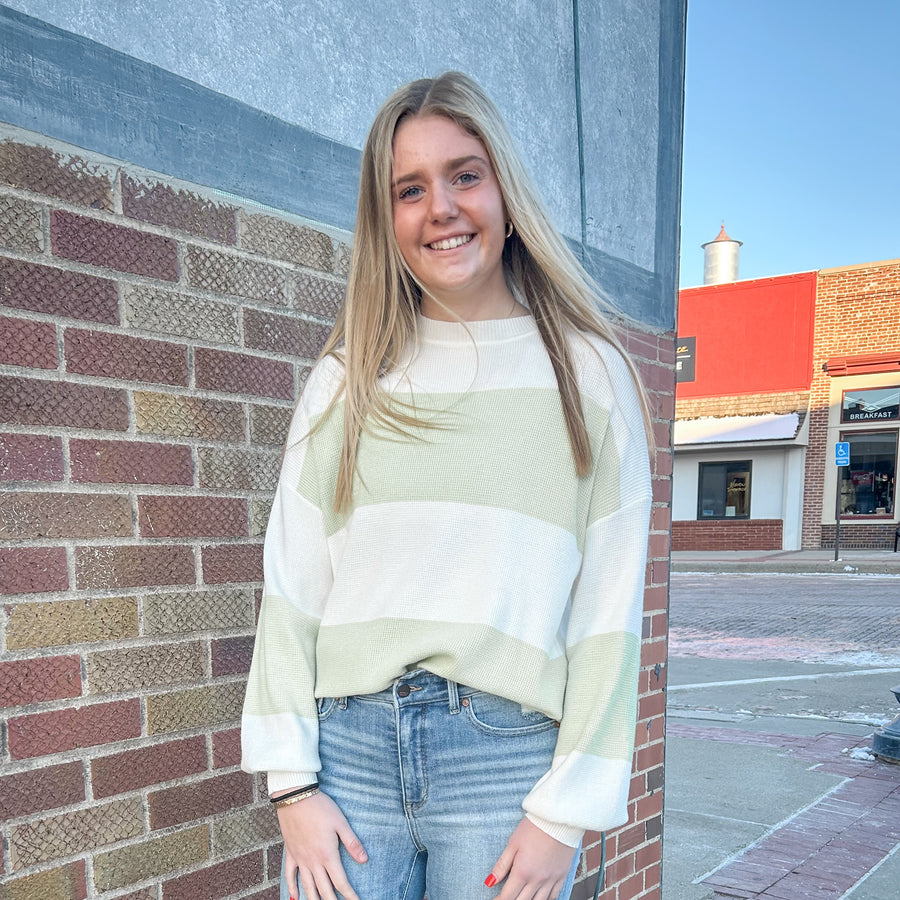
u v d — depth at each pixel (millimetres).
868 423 15734
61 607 1275
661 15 2703
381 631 1092
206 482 1477
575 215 2338
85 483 1302
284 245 1604
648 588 2436
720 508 17375
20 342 1217
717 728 5242
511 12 2137
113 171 1326
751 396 16797
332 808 1085
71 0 1269
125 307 1348
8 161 1195
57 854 1276
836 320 15961
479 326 1208
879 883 2934
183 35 1426
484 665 1066
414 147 1111
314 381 1254
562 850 1031
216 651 1498
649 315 2578
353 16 1747
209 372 1476
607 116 2465
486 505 1094
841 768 4355
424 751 1077
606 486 1155
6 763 1218
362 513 1135
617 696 1072
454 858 1066
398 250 1185
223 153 1493
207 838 1484
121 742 1358
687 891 2861
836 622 9070
